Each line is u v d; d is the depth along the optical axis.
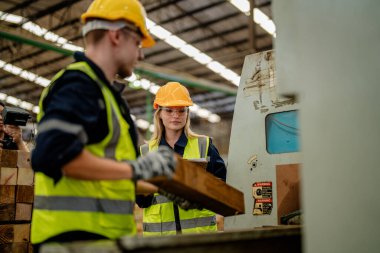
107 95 1.26
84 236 1.21
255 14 9.59
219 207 1.50
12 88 13.62
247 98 2.20
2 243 2.04
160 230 2.34
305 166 0.89
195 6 9.70
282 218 1.83
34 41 6.87
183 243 0.92
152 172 1.17
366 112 0.85
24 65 11.70
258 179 2.09
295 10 0.95
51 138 1.05
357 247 0.82
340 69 0.88
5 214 2.07
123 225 1.31
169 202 2.35
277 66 0.97
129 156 1.36
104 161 1.13
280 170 2.02
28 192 2.17
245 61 2.24
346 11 0.89
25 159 2.18
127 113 1.39
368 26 0.87
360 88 0.86
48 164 1.05
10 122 2.43
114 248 0.85
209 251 1.00
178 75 8.97
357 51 0.87
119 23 1.31
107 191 1.29
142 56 1.47
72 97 1.13
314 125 0.89
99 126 1.22
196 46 11.23
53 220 1.20
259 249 1.15
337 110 0.87
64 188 1.22
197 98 15.33
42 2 9.20
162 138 2.58
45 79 12.69
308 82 0.91
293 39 0.95
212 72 12.67
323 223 0.85
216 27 10.45
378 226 0.81
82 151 1.09
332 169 0.86
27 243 2.13
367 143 0.84
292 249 1.29
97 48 1.33
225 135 17.27
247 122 2.18
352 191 0.83
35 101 14.05
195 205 1.47
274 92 2.11
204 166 2.00
